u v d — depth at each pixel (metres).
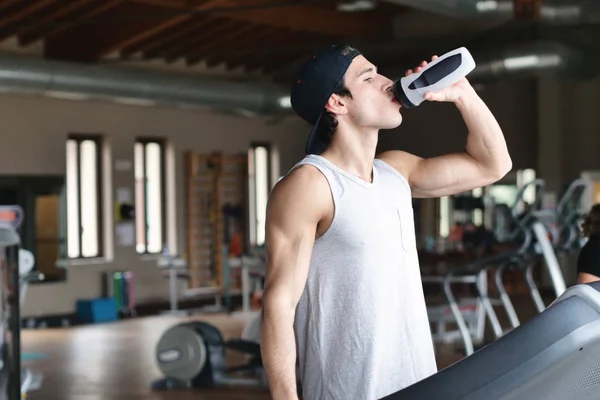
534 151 16.12
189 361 8.23
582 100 15.75
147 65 14.93
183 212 15.73
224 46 15.27
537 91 16.05
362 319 1.85
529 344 1.29
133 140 14.93
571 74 12.40
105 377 8.91
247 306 14.70
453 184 2.09
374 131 1.92
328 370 1.89
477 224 16.17
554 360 1.28
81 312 13.88
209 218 16.05
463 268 7.65
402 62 14.62
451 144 16.84
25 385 5.41
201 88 13.07
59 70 11.46
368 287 1.85
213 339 8.33
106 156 14.61
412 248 1.94
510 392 1.30
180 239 15.66
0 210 5.12
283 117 14.40
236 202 16.50
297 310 1.93
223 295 15.92
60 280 13.85
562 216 7.61
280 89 14.04
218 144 16.31
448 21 15.76
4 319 3.10
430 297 10.62
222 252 15.99
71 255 14.29
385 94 1.90
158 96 12.60
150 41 14.02
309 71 1.92
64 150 13.92
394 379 1.88
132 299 14.55
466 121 2.02
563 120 15.85
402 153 2.15
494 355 1.31
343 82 1.89
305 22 14.24
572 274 15.68
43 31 12.78
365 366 1.86
